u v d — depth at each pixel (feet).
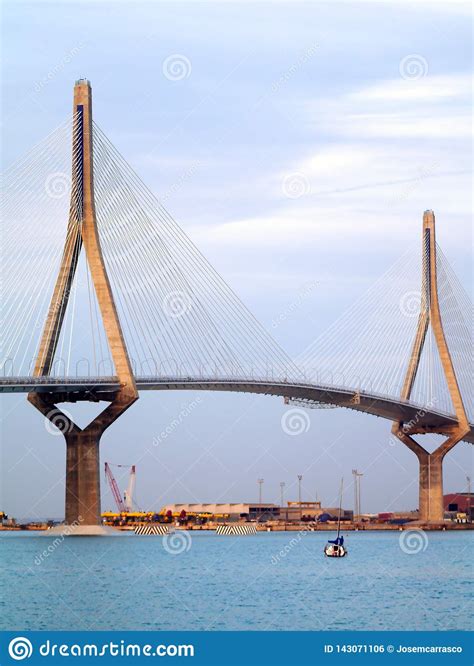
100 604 278.26
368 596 296.51
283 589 312.29
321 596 295.69
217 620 253.85
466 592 305.94
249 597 292.81
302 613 264.93
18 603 279.49
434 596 296.92
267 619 255.70
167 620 253.44
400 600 288.51
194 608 271.69
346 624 249.55
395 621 254.27
